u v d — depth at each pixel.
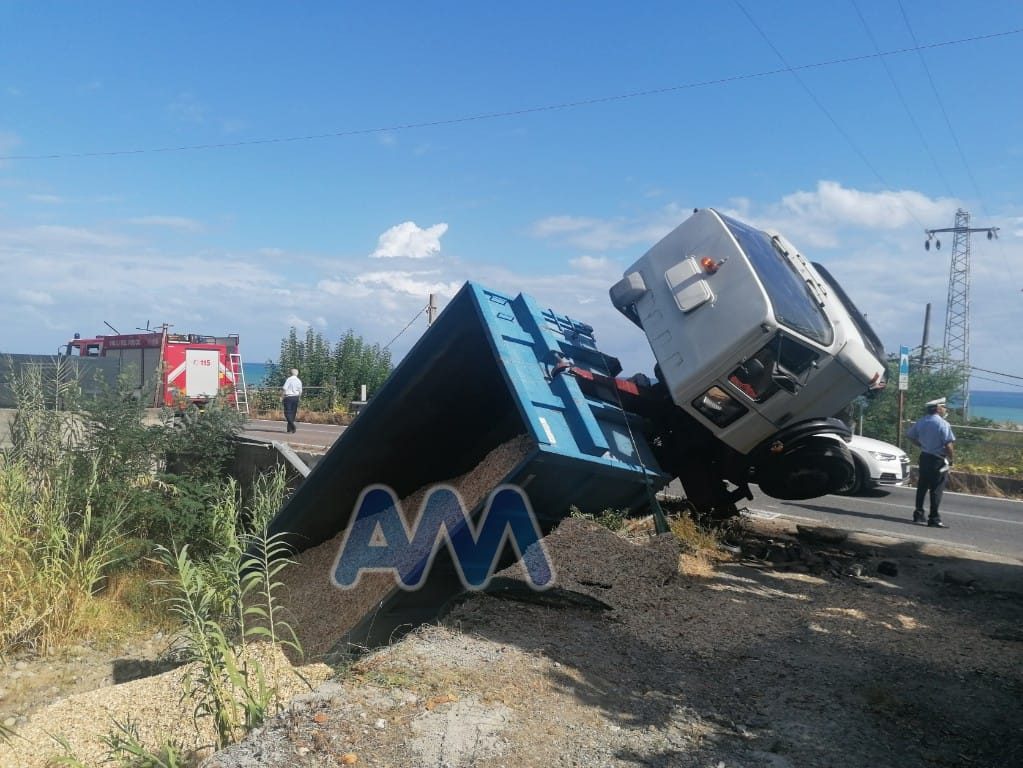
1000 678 5.29
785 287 8.27
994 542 11.05
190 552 8.65
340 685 4.21
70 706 5.05
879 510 13.45
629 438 7.46
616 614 5.96
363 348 35.12
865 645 5.86
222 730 4.11
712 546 8.52
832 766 3.89
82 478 8.47
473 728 3.87
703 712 4.43
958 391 22.73
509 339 6.73
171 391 11.09
